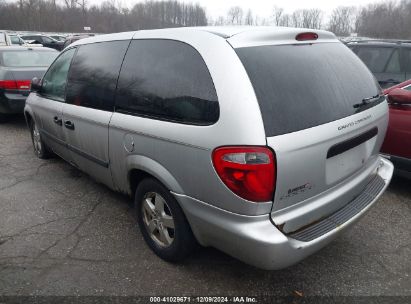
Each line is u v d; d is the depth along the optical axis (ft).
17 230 11.19
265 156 6.91
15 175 15.40
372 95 9.72
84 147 11.90
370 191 9.62
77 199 13.26
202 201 7.92
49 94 14.32
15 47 25.38
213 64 7.67
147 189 9.57
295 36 8.56
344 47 9.97
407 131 12.83
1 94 22.50
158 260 9.79
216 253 10.05
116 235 10.98
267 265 7.27
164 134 8.36
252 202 7.09
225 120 7.21
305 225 7.84
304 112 7.57
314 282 9.05
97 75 11.04
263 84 7.32
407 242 10.74
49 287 8.77
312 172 7.61
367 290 8.80
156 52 9.20
